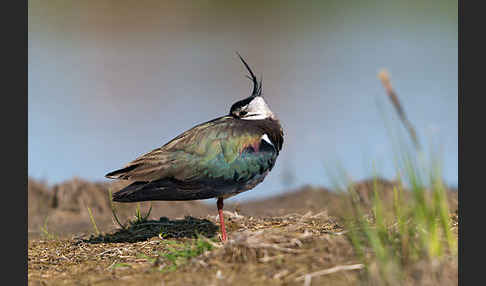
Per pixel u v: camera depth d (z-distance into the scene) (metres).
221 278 8.13
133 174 10.33
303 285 7.79
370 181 14.04
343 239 8.95
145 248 10.23
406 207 9.21
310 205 13.90
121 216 14.36
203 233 10.93
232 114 11.85
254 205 15.02
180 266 8.73
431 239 8.12
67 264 9.70
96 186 15.61
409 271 7.85
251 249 8.68
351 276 7.92
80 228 13.38
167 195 10.33
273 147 11.14
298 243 8.87
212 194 10.54
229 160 10.55
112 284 8.41
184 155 10.45
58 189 15.51
